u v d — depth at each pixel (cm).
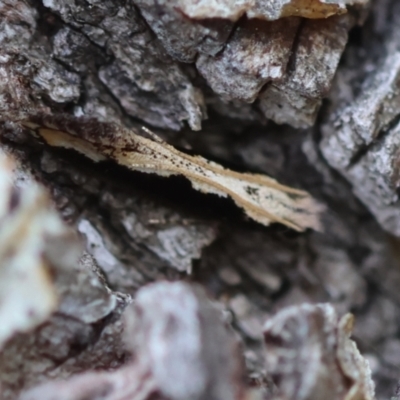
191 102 12
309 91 12
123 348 11
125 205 12
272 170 12
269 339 11
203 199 12
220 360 11
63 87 12
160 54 12
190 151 12
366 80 12
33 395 11
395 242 12
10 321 11
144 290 11
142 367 11
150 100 12
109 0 12
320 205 12
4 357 11
